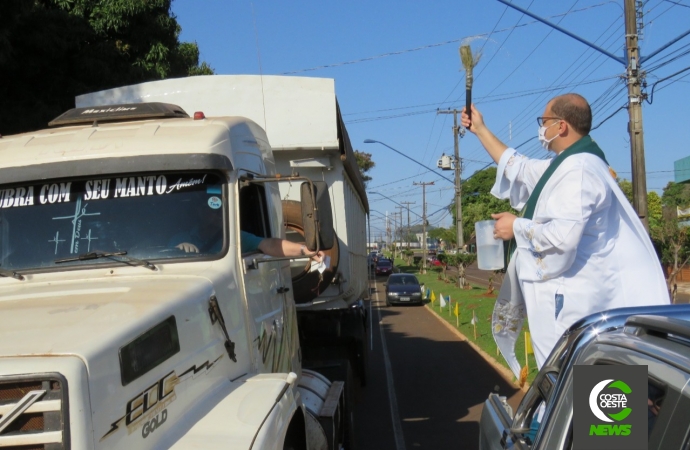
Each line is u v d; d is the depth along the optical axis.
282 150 7.69
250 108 7.67
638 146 13.27
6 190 4.11
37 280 3.79
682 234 17.45
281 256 4.39
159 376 2.99
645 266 3.51
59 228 3.98
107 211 4.02
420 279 51.66
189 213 4.03
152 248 3.95
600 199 3.37
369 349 12.99
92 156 4.03
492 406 3.90
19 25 11.20
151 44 13.86
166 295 3.34
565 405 2.60
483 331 19.77
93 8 12.95
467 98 4.41
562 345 3.01
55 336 2.76
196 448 2.92
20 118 11.42
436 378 13.12
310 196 4.11
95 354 2.63
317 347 8.42
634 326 2.44
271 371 4.64
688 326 2.05
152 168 4.02
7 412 2.47
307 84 7.71
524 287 3.71
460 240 37.41
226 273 3.92
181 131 4.28
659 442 2.06
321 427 4.97
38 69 11.98
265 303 4.66
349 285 8.58
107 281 3.71
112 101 7.67
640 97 13.27
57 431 2.48
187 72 16.88
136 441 2.78
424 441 8.67
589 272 3.49
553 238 3.38
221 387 3.60
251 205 4.81
